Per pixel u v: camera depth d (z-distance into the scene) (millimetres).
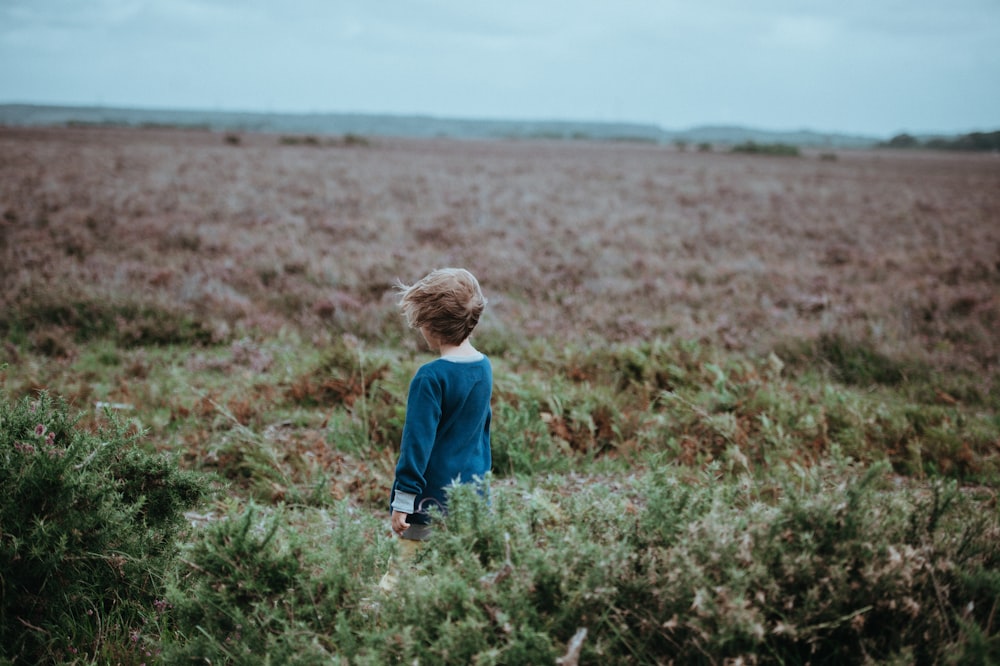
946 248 16141
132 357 7039
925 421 5656
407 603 2143
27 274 9297
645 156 70125
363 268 11219
